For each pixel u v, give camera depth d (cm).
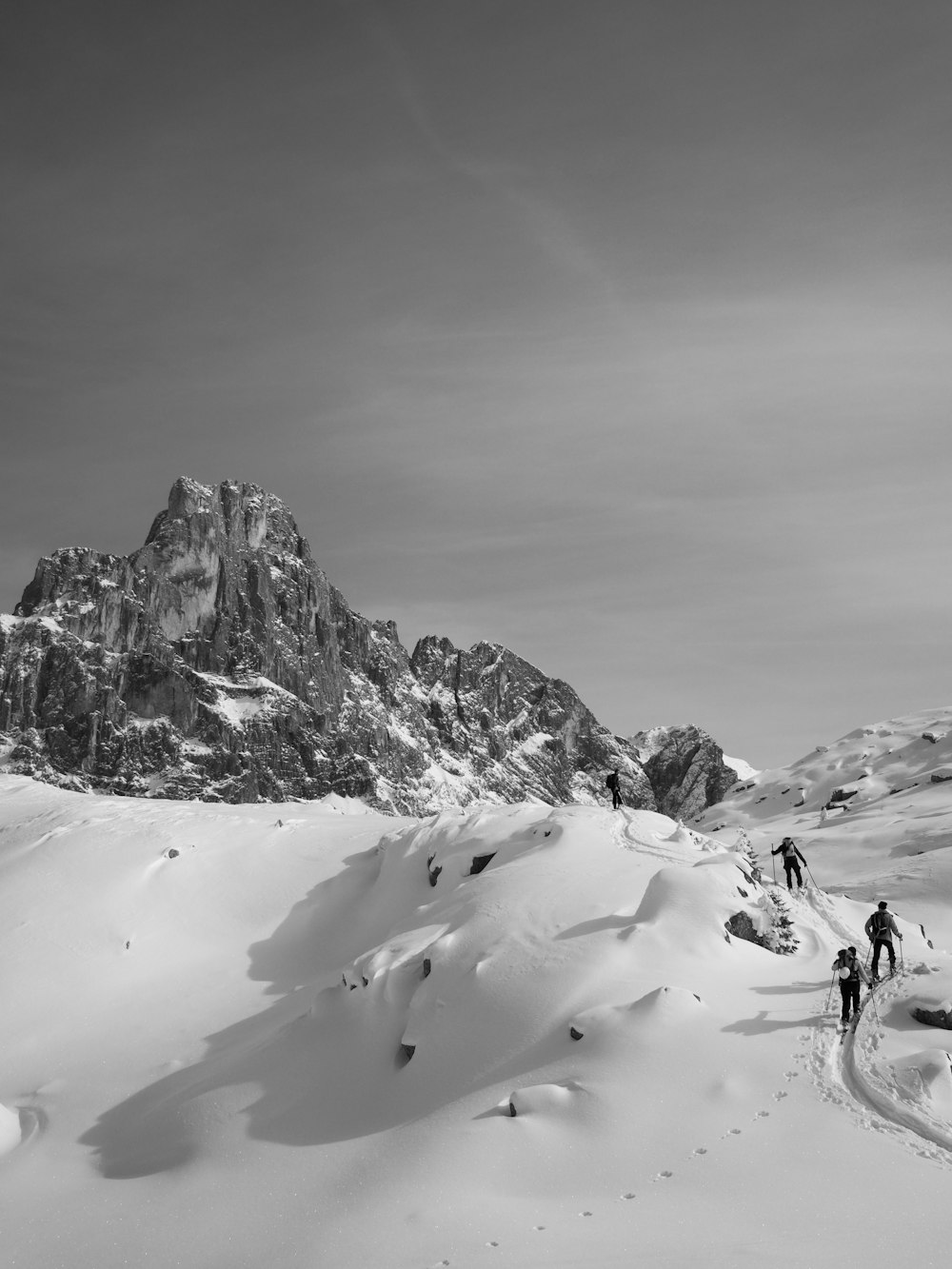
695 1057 3366
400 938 5053
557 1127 3161
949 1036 3281
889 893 9812
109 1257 3231
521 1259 2475
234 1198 3444
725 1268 2250
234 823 7806
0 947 6206
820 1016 3572
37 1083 5056
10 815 8881
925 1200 2448
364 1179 3250
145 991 5881
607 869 5200
